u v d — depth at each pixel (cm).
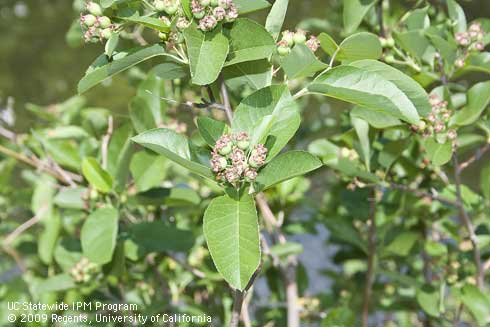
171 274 85
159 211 83
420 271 93
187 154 58
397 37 71
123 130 73
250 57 57
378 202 81
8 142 86
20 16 306
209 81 55
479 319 73
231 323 60
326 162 75
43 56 291
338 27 97
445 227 80
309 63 57
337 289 99
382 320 106
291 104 57
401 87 60
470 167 176
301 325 85
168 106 83
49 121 89
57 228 81
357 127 73
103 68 56
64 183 84
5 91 269
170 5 57
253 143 57
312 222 88
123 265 74
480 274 75
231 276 53
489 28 73
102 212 71
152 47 57
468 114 67
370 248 80
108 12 59
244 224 54
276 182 55
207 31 56
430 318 88
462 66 70
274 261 78
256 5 58
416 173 77
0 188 88
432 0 85
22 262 95
